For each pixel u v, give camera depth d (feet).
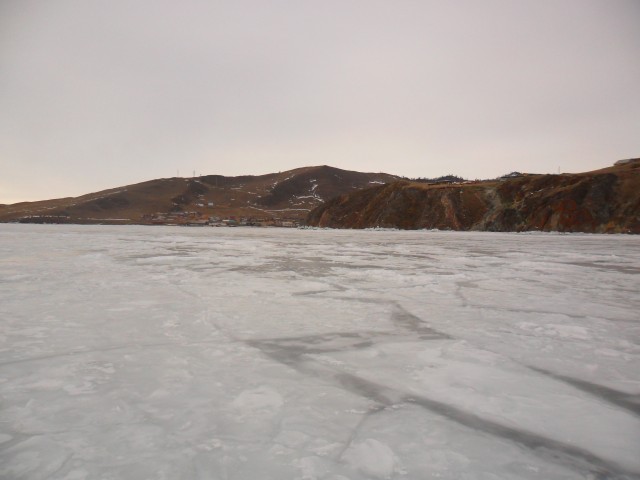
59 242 80.12
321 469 7.09
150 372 11.60
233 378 11.28
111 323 17.07
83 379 11.04
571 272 39.06
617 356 13.60
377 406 9.71
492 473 7.13
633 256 60.34
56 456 7.41
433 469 7.20
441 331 16.69
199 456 7.44
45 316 18.19
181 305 20.83
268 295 24.32
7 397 9.90
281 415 9.14
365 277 33.06
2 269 35.45
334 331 16.53
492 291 27.04
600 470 7.30
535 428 8.78
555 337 15.90
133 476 6.82
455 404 9.89
